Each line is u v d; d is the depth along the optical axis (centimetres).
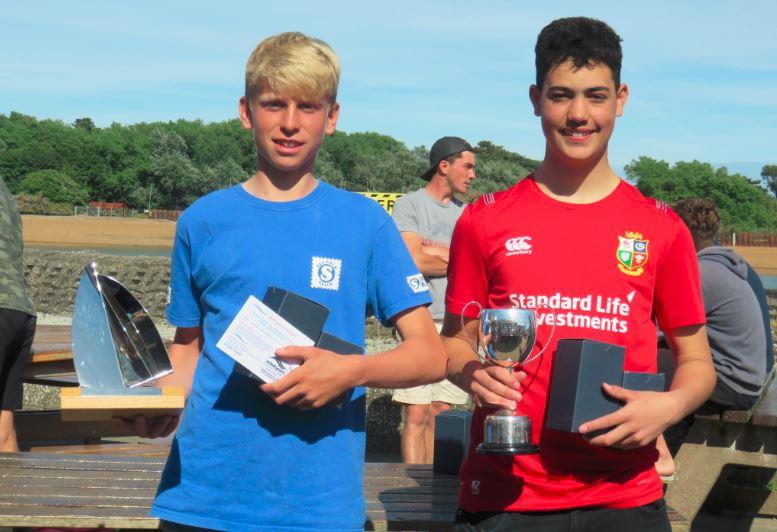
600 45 246
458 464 402
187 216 246
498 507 250
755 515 576
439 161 607
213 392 233
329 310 226
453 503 354
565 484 245
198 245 243
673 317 256
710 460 473
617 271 248
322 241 238
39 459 399
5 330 427
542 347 248
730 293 464
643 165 10550
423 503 353
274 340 221
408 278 243
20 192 9906
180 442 237
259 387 226
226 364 234
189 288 250
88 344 260
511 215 256
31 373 522
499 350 245
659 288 256
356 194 249
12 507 323
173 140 10506
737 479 587
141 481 364
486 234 258
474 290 265
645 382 242
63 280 1166
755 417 457
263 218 238
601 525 245
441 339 269
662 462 430
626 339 247
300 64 231
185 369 258
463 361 265
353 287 239
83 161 10362
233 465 228
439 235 613
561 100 248
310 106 235
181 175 10162
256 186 244
